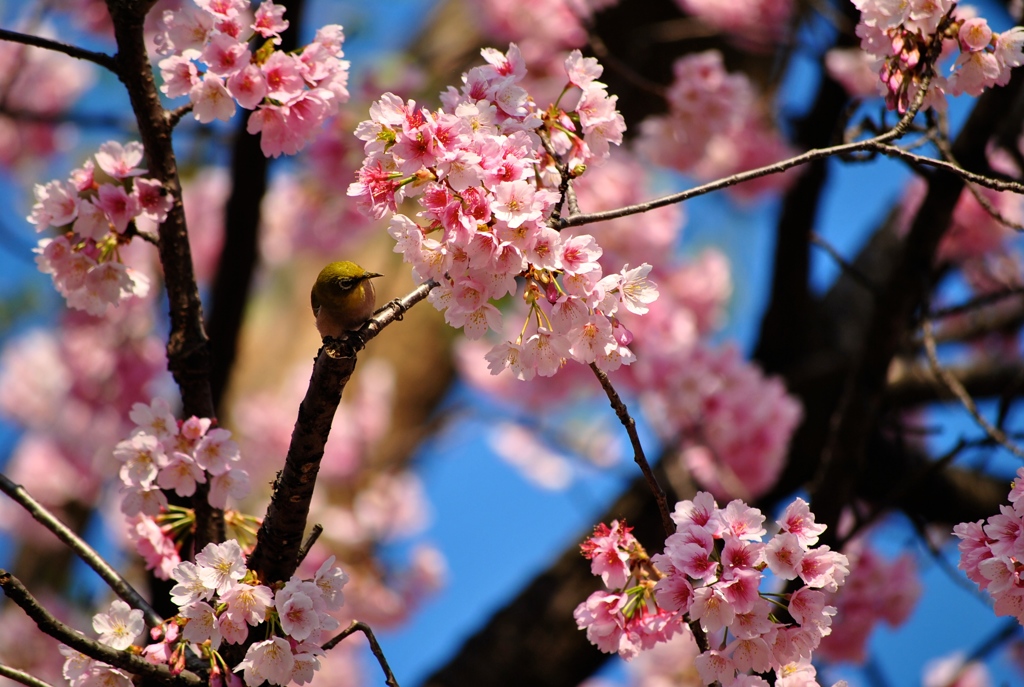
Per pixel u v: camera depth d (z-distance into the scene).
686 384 11.08
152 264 13.15
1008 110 7.14
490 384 14.35
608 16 12.71
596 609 4.98
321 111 5.54
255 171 9.38
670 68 12.80
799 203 11.35
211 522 6.00
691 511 4.71
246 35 5.57
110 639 4.80
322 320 6.26
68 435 14.52
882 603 9.08
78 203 5.66
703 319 12.55
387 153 4.67
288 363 14.31
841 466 8.38
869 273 12.66
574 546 11.22
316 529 5.21
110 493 14.35
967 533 4.85
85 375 14.35
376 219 4.71
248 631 5.12
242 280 9.77
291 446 4.98
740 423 11.04
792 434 11.68
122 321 14.42
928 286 8.02
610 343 4.68
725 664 4.64
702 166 12.73
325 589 4.75
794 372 11.96
